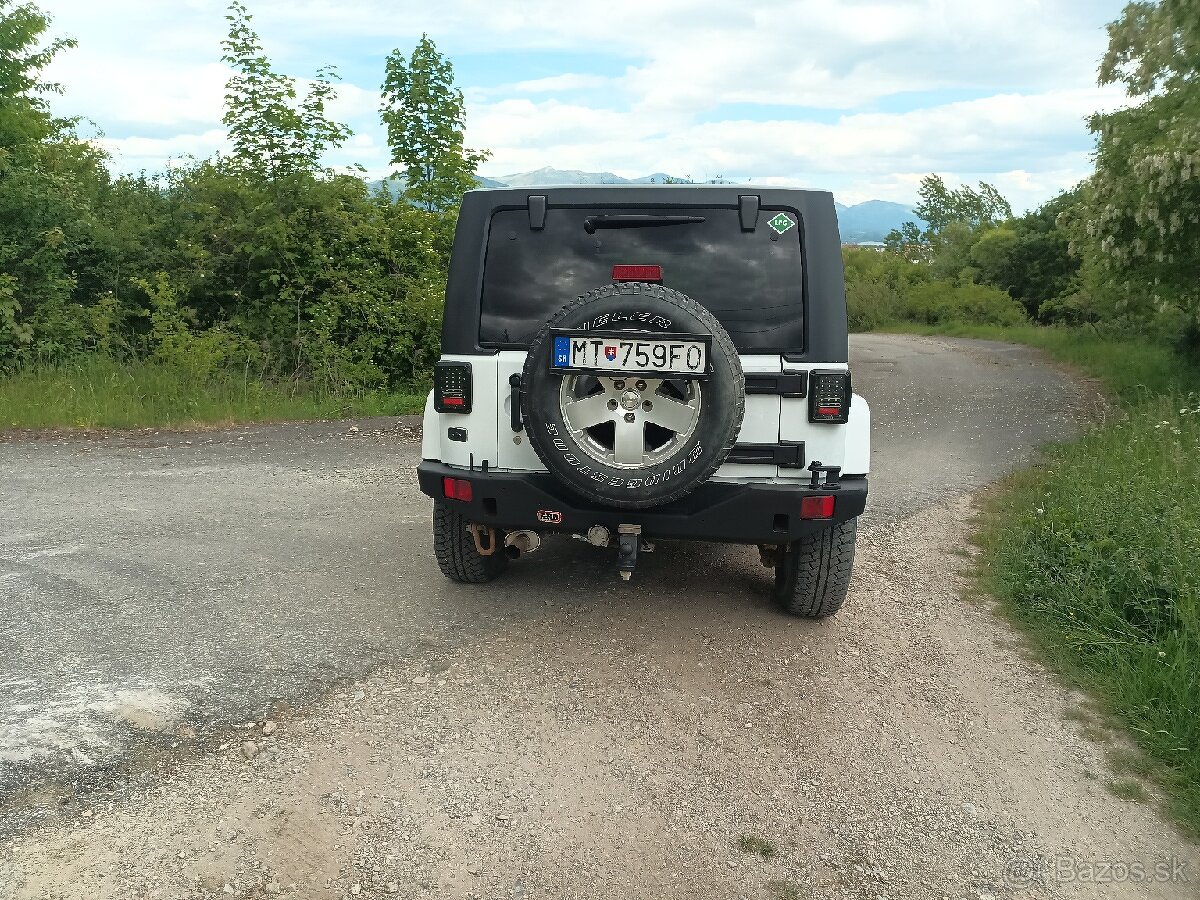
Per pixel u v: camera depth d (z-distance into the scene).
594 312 4.14
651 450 4.45
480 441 4.70
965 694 4.41
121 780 3.42
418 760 3.63
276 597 5.37
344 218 14.94
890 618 5.39
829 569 4.93
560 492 4.57
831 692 4.38
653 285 4.17
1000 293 46.53
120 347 13.98
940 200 89.50
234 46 14.38
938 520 7.81
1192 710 4.04
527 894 2.90
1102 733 4.05
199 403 12.26
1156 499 6.43
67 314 13.57
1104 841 3.27
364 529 6.89
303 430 11.47
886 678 4.56
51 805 3.25
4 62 14.67
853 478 4.57
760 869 3.06
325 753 3.66
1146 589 5.23
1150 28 13.66
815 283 4.43
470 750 3.72
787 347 4.46
